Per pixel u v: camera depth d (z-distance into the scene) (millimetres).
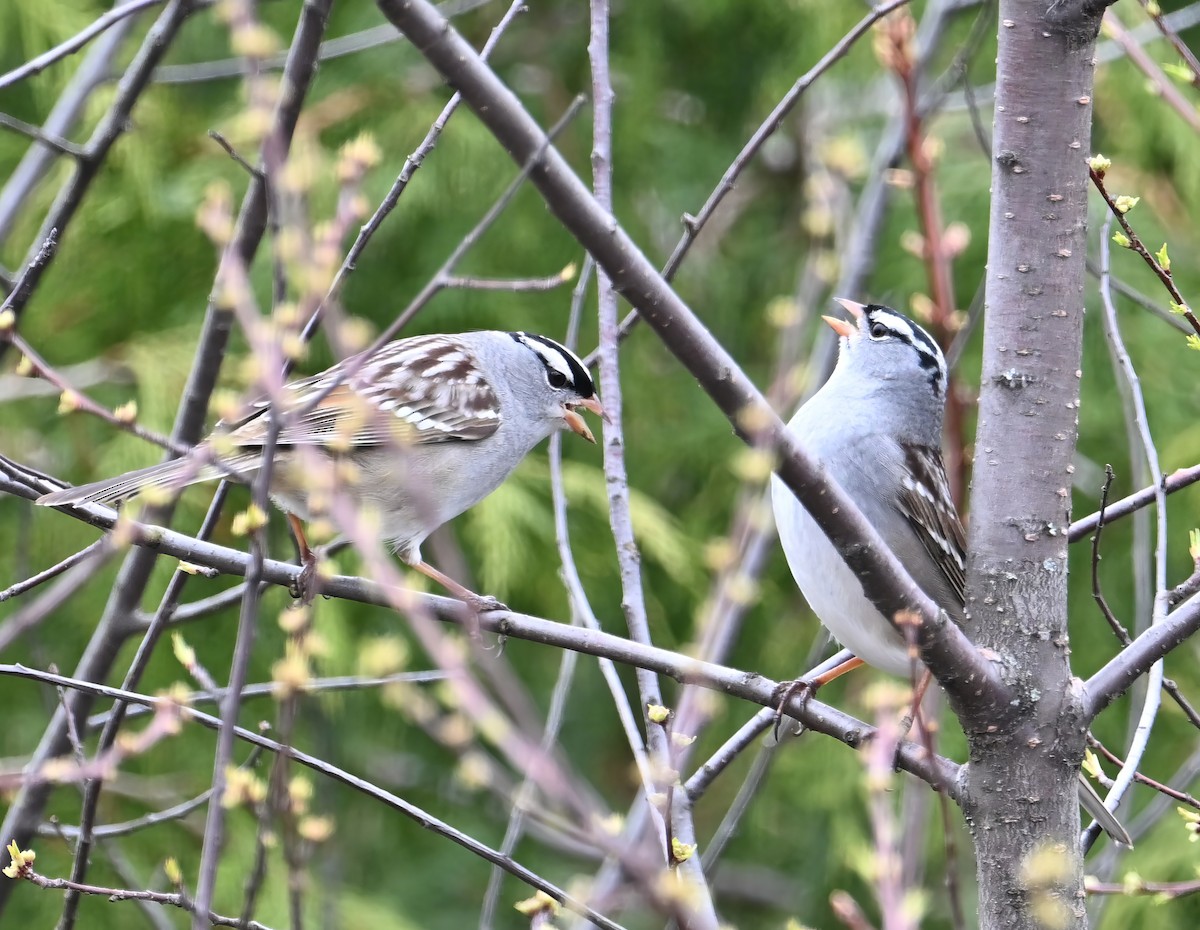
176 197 14266
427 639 4559
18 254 14164
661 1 16969
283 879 12719
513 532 13844
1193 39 16125
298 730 13859
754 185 18125
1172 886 7473
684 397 16594
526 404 10133
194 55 15594
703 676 7395
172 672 13531
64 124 11570
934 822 13758
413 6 5105
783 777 15539
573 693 17031
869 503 9242
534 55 16984
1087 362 14766
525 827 11188
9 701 14250
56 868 12664
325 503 5125
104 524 7723
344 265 7480
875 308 9664
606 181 8922
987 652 6867
